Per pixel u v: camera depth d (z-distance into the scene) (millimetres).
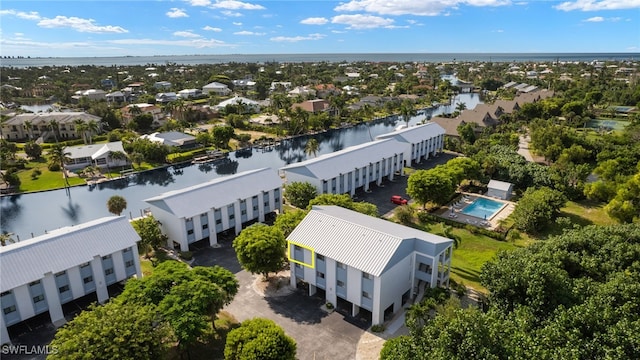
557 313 38281
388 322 51500
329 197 72875
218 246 72938
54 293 51938
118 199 81312
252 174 83312
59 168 121250
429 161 127562
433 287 53062
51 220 89562
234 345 39844
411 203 92250
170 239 71250
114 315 38375
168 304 42750
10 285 47812
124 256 58250
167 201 69750
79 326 37844
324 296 57344
